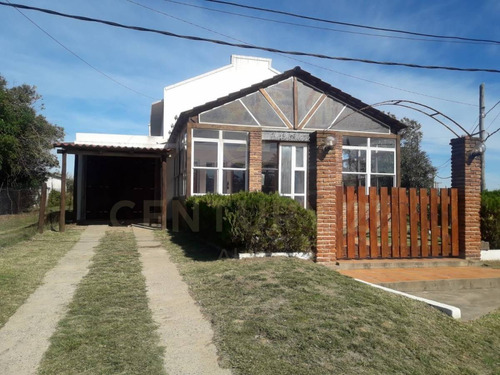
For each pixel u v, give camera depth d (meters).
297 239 8.26
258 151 13.41
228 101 13.35
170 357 4.12
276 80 13.72
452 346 4.85
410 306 5.82
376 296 5.93
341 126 14.27
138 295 6.10
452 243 9.55
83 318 5.14
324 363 4.02
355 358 4.18
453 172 9.88
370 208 8.96
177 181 16.03
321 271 6.96
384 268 8.68
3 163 20.78
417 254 9.25
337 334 4.59
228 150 13.35
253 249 8.11
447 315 5.76
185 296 6.04
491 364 4.60
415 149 28.64
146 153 14.31
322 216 8.41
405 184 28.34
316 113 14.07
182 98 19.08
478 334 5.34
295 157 13.92
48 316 5.21
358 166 14.25
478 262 9.37
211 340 4.50
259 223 8.01
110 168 18.94
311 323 4.80
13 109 22.45
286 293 5.73
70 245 10.68
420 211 9.37
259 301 5.48
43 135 24.28
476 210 9.63
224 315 5.12
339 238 8.70
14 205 13.65
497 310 6.52
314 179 8.66
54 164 25.23
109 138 18.41
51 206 21.25
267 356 4.09
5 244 10.35
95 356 4.12
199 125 13.00
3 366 3.92
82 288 6.46
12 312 5.34
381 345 4.48
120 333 4.67
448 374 4.21
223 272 7.02
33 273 7.38
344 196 8.79
